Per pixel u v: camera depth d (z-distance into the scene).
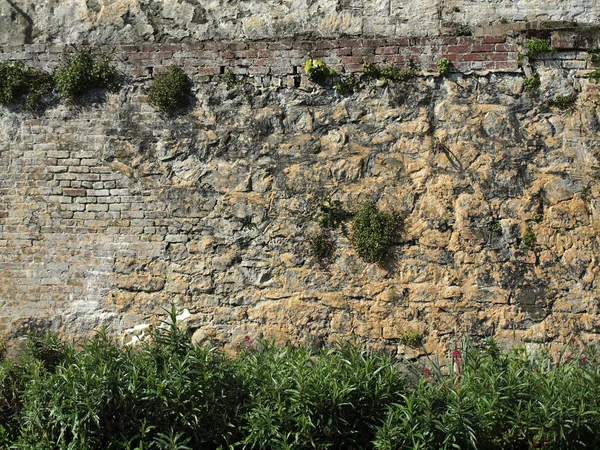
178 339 6.02
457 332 6.88
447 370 6.82
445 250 6.93
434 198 6.96
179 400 5.54
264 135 7.16
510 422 5.54
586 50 6.89
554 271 6.82
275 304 7.10
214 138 7.21
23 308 7.34
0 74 7.38
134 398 5.55
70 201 7.33
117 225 7.28
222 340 7.14
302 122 7.12
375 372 5.87
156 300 7.23
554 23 6.89
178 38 7.31
